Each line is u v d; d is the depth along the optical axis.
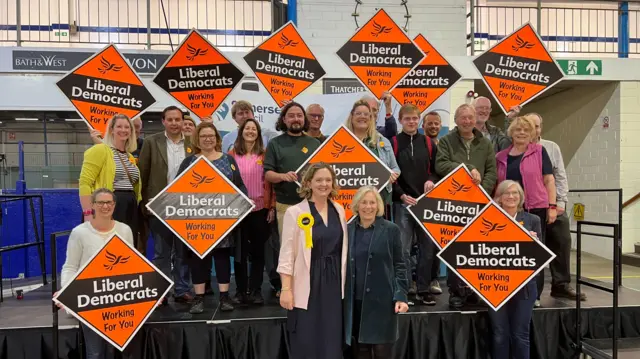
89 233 2.83
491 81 3.92
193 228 3.14
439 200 3.34
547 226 3.70
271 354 3.10
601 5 6.89
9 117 5.33
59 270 5.14
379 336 2.56
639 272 5.43
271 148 3.45
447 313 3.24
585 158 6.85
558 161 3.61
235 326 3.11
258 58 3.86
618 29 6.91
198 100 3.87
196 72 3.85
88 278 2.74
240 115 3.90
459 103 5.73
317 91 5.38
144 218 3.54
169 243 3.49
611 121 6.35
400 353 3.18
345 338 2.54
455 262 2.97
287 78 3.91
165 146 3.59
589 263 6.03
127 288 2.83
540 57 3.92
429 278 3.48
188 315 3.22
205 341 3.07
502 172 3.61
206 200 3.15
